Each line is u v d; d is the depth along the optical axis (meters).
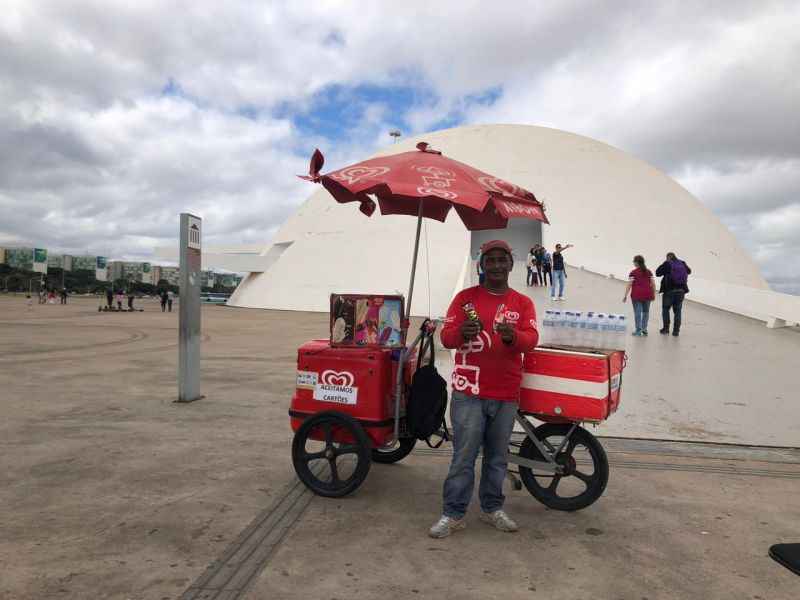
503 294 3.29
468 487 3.17
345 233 35.06
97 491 3.67
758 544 3.06
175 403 6.45
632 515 3.46
